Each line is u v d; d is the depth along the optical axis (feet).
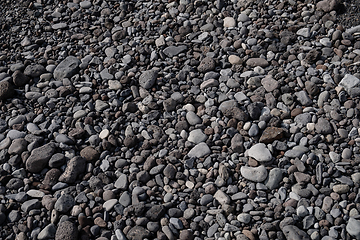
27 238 6.49
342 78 8.63
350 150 7.36
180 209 6.82
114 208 6.82
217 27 10.37
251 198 6.89
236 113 8.07
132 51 9.91
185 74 9.25
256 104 8.29
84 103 8.82
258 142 7.74
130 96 8.82
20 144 7.78
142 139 8.00
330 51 9.29
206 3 11.07
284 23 10.12
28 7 11.54
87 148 7.77
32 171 7.43
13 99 8.86
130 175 7.30
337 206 6.56
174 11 11.00
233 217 6.61
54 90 9.03
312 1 10.58
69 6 11.55
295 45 9.59
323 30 9.80
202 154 7.59
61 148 7.81
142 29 10.61
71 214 6.79
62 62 9.61
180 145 7.83
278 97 8.50
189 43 10.02
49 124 8.37
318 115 8.08
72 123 8.32
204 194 6.98
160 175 7.29
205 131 8.00
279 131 7.67
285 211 6.63
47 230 6.47
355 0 10.44
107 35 10.48
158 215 6.64
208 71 9.23
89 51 10.07
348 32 9.63
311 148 7.51
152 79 9.00
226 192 7.00
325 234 6.30
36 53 10.03
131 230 6.46
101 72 9.42
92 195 7.02
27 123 8.43
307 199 6.74
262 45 9.70
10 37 10.57
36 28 10.78
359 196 6.63
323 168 7.14
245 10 10.69
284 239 6.31
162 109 8.63
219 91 8.83
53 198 6.96
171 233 6.43
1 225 6.66
